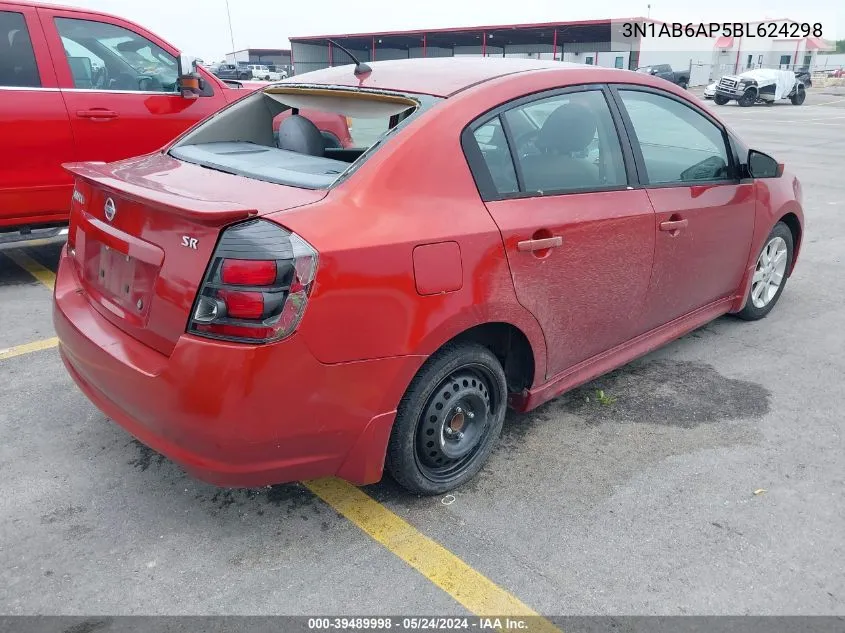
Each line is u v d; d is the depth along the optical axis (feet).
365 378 7.71
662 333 12.41
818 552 8.48
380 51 149.38
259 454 7.40
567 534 8.73
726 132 12.94
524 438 10.84
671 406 11.92
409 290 7.82
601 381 12.77
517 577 8.01
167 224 7.47
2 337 14.01
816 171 36.86
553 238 9.29
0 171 15.96
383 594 7.74
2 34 15.81
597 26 120.06
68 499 9.16
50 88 16.46
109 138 17.46
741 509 9.25
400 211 7.97
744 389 12.59
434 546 8.48
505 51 140.67
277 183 8.38
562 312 9.86
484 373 9.33
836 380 13.02
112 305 8.52
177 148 10.61
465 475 9.55
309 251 7.11
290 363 7.14
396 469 8.75
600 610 7.57
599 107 10.51
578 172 10.07
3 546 8.28
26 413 11.18
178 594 7.66
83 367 8.66
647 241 10.87
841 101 107.65
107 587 7.73
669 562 8.28
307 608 7.53
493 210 8.79
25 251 20.17
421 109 8.82
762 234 14.03
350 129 10.61
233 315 7.00
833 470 10.17
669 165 11.59
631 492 9.57
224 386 7.00
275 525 8.81
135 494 9.32
